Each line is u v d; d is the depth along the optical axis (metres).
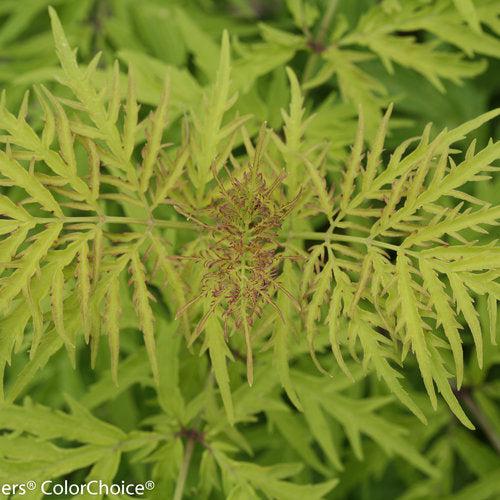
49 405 0.99
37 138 0.80
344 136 0.94
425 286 0.79
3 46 1.04
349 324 0.80
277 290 0.81
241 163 0.88
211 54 0.97
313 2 1.06
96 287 0.81
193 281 0.83
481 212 0.79
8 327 0.79
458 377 0.79
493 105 1.08
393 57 0.94
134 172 0.82
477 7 0.93
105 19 1.03
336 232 0.96
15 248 0.80
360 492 1.06
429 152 0.79
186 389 0.91
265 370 0.89
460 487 1.06
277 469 0.87
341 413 0.91
